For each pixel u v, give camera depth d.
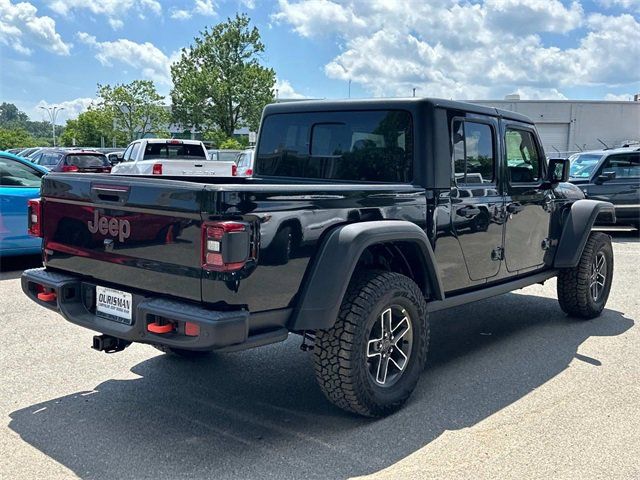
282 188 3.27
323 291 3.41
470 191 4.63
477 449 3.44
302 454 3.38
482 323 6.20
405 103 4.38
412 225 3.89
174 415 3.87
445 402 4.12
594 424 3.77
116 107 58.19
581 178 12.92
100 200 3.54
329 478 3.13
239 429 3.69
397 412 3.95
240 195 3.08
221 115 55.97
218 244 3.02
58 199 3.85
